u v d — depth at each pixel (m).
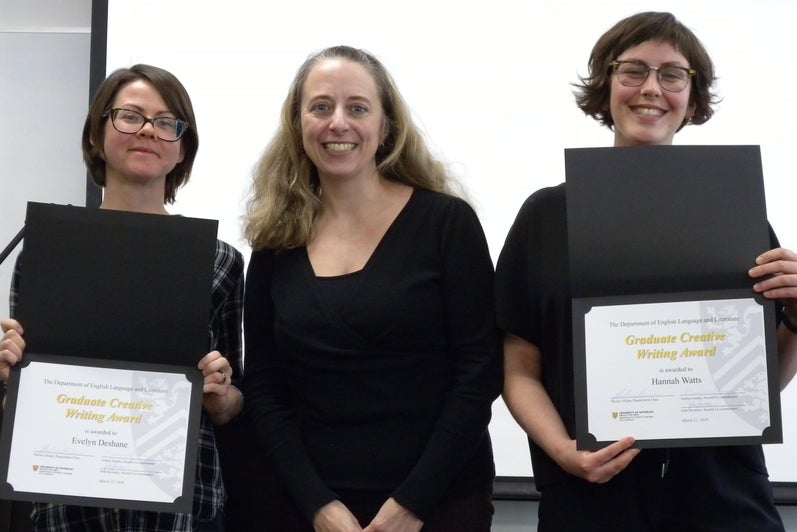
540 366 1.69
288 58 2.62
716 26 2.55
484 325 1.67
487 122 2.58
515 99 2.58
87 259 1.60
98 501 1.55
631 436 1.46
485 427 1.64
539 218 1.66
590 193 1.51
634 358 1.48
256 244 1.77
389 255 1.67
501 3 2.61
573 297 1.50
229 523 1.84
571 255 1.50
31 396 1.57
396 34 2.62
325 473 1.63
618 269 1.50
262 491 1.81
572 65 2.58
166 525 1.65
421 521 1.56
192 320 1.61
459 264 1.67
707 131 2.53
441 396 1.66
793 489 2.44
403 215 1.71
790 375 1.57
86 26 2.89
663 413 1.47
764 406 1.45
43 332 1.58
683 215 1.50
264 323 1.77
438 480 1.56
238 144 2.60
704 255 1.48
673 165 1.51
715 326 1.47
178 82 1.80
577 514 1.54
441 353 1.68
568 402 1.57
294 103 1.79
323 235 1.75
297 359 1.67
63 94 2.88
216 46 2.63
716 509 1.50
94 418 1.58
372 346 1.63
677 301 1.49
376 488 1.60
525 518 2.52
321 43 2.62
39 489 1.55
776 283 1.44
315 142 1.69
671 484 1.52
